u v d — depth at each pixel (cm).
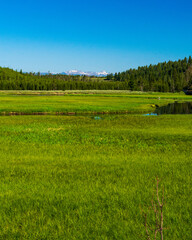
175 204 780
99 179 1087
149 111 5788
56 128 3069
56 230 626
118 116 4550
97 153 1769
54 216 716
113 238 593
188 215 696
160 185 987
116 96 10981
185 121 3725
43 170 1270
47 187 986
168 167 1319
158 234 595
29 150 1859
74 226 643
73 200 834
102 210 747
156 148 1952
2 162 1462
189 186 973
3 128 3008
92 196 867
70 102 7256
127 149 1922
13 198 864
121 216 703
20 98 8994
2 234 617
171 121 3734
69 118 4222
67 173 1209
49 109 5406
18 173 1220
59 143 2172
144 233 600
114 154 1728
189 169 1266
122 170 1263
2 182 1065
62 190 941
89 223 661
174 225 639
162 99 9512
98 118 4272
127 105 6562
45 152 1788
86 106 6081
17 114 5016
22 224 670
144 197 847
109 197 849
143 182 1030
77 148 1953
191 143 2130
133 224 650
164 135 2520
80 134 2639
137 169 1280
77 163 1430
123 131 2811
